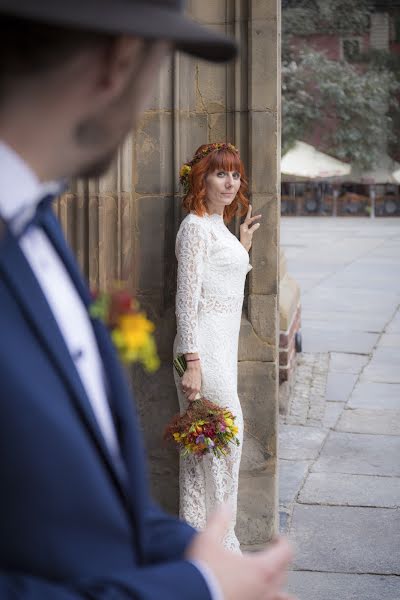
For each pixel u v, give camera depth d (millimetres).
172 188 4289
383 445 6570
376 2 34719
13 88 872
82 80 883
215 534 1019
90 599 874
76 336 1020
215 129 4262
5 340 862
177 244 3928
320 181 34219
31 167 900
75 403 914
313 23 34688
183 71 4230
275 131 4199
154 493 4453
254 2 4137
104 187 4211
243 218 4227
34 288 911
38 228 1004
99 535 917
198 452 3871
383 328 11023
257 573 985
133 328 1034
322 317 11719
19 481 848
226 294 3922
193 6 4176
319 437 6750
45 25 849
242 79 4215
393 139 34562
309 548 4688
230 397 3951
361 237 24047
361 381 8508
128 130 943
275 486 4461
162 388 4387
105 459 950
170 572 939
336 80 33938
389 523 5043
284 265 8828
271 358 4363
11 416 841
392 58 34812
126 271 4273
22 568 874
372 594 4160
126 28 835
